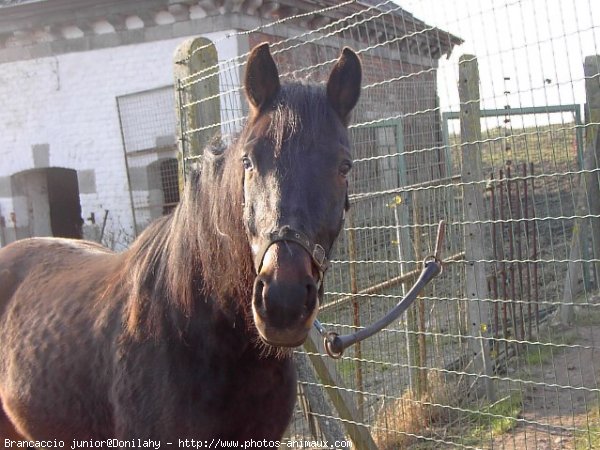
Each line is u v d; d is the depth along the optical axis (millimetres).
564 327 5770
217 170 2100
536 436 3783
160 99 9852
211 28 9164
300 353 3520
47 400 2445
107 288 2441
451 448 3836
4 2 10711
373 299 4586
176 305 2109
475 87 3951
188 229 2160
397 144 4352
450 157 4496
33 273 2939
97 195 10594
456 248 4688
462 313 4684
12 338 2693
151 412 2100
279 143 1803
